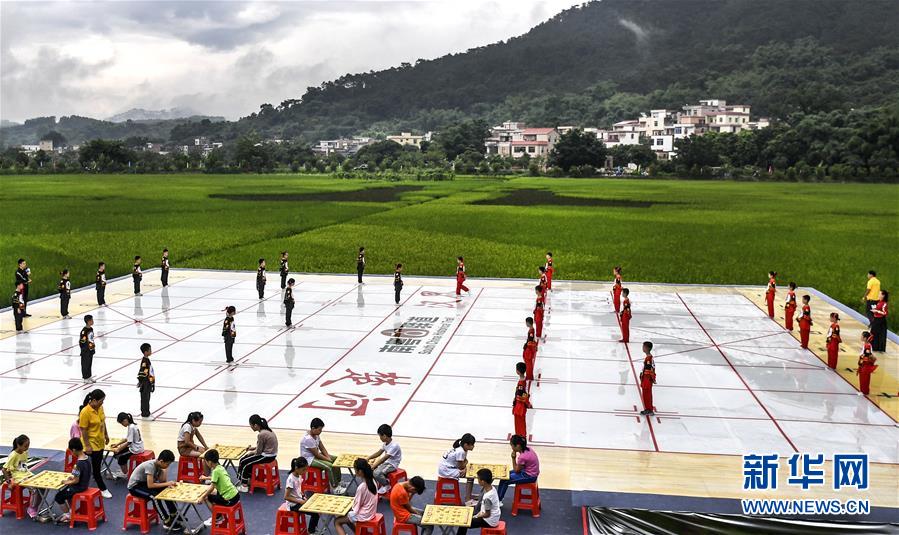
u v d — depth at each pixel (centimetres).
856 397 1778
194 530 1111
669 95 17850
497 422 1594
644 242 4553
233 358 2077
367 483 1050
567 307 2833
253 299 2952
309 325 2492
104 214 5803
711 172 10738
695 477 1312
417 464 1366
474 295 3055
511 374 1944
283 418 1609
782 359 2114
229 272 3591
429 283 3331
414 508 1093
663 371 1988
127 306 2811
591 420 1612
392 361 2056
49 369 1973
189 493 1091
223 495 1076
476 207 6531
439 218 5688
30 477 1145
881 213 6094
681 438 1509
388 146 14300
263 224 5272
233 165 12719
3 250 4109
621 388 1841
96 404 1202
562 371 1983
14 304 2386
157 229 5000
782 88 15675
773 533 1095
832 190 8306
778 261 3931
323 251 4166
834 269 3716
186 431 1255
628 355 2150
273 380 1880
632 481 1295
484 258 3959
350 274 3516
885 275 3566
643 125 15838
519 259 3938
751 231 5050
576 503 1205
